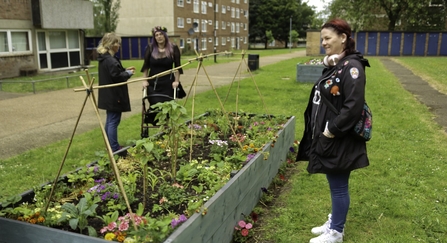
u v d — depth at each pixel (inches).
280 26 2741.1
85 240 98.7
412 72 740.0
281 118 239.1
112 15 1325.0
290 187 186.1
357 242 135.0
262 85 541.6
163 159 178.9
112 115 221.9
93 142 256.4
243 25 2373.3
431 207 160.7
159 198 134.6
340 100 116.6
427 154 228.8
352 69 113.0
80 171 150.9
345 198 127.3
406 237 137.8
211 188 132.5
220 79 637.3
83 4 796.0
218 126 230.1
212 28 1945.1
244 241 135.9
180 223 105.3
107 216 112.4
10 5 658.2
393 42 1353.3
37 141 265.6
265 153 168.1
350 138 117.6
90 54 1235.2
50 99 448.5
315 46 1366.9
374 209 159.3
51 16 713.0
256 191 161.6
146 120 234.2
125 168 160.4
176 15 1599.4
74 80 631.2
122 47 1364.4
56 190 135.6
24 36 699.4
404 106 381.1
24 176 196.4
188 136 209.8
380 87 512.4
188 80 627.5
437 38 1321.4
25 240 105.0
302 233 142.7
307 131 134.0
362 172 199.8
